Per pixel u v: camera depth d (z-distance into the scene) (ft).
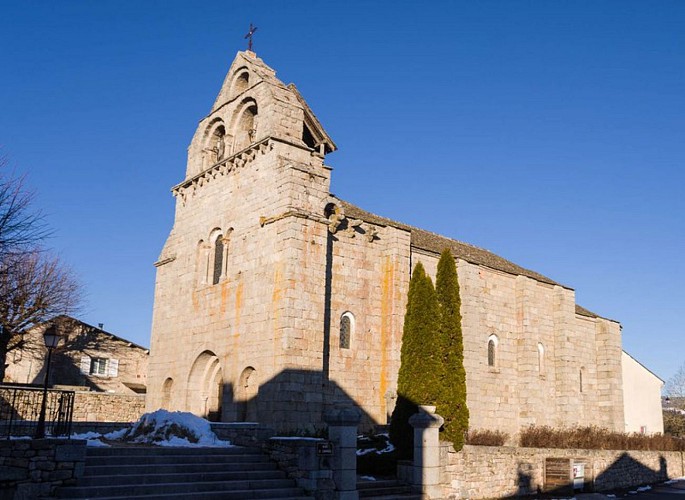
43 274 146.82
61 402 61.11
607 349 153.07
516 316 131.75
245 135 110.83
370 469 78.07
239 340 96.12
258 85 105.50
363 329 101.81
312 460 63.41
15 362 141.90
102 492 53.26
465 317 117.19
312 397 88.07
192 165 118.52
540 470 93.20
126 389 159.43
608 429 141.79
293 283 89.66
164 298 117.80
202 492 57.57
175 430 76.59
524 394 127.03
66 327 154.10
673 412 262.67
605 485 102.53
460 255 127.03
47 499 51.11
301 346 88.53
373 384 100.99
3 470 49.88
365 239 105.29
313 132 110.32
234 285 100.07
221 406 102.78
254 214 99.60
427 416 74.79
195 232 113.50
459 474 79.00
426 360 83.20
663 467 122.72
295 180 94.32
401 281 105.60
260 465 66.08
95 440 71.31
